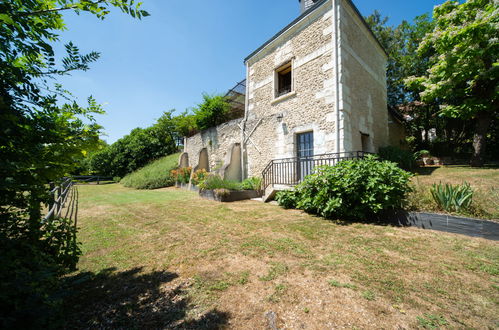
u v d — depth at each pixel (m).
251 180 7.37
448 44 6.54
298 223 3.65
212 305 1.55
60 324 1.11
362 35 7.02
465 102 6.96
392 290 1.68
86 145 1.42
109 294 1.69
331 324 1.34
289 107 6.87
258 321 1.38
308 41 6.41
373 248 2.50
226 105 10.95
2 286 0.88
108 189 10.67
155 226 3.63
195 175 9.42
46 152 1.26
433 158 10.12
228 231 3.29
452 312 1.42
